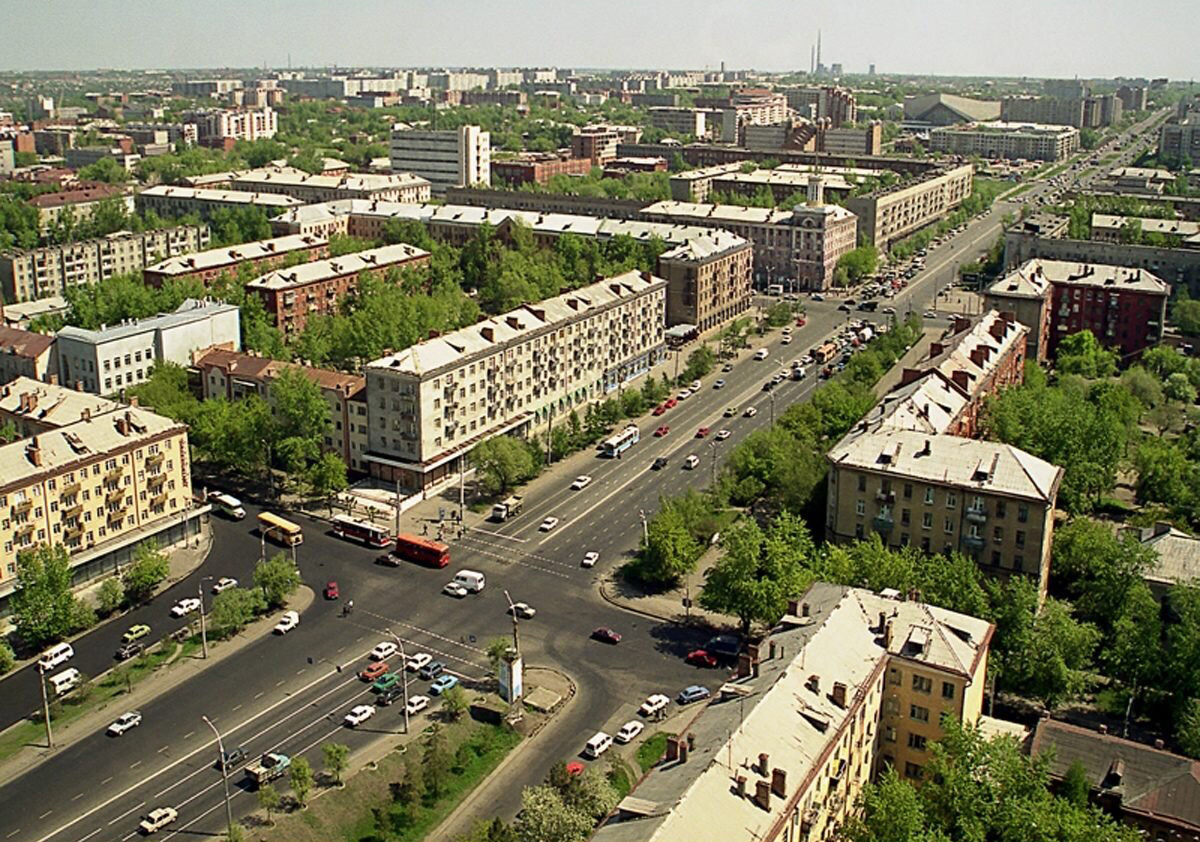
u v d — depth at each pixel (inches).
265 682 7219.5
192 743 6579.7
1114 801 5329.7
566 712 6860.2
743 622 7598.4
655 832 4234.7
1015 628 6870.1
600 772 6181.1
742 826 4434.1
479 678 7239.2
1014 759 5172.2
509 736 6624.0
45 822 5900.6
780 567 7332.7
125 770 6333.7
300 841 5777.6
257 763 6343.5
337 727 6737.2
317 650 7593.5
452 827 5885.8
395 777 6274.6
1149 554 7450.8
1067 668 6688.0
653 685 7145.7
